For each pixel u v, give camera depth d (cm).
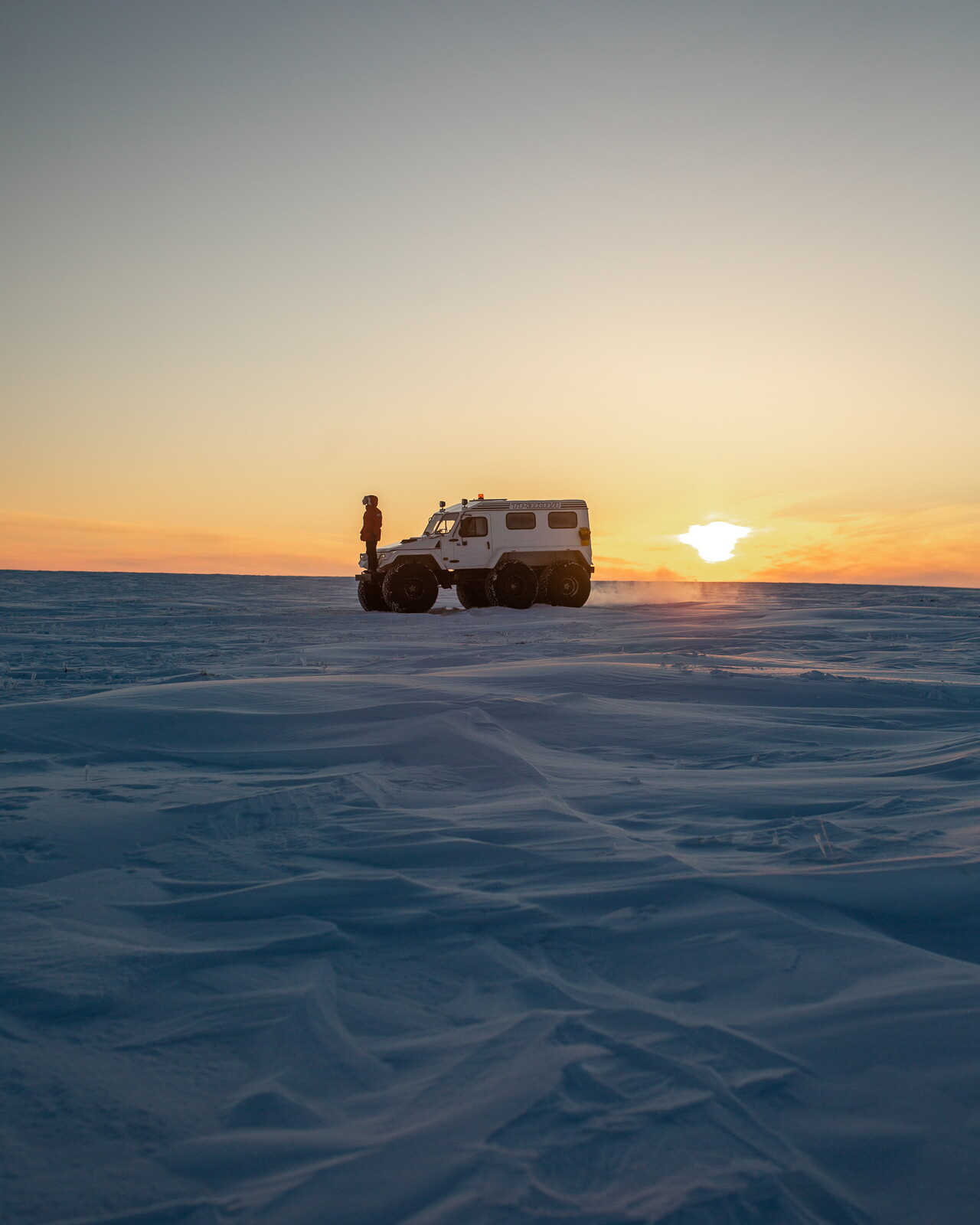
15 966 261
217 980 254
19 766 536
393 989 248
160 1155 173
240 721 642
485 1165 167
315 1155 172
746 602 2544
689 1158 170
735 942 272
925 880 313
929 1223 154
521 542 2294
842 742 605
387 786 486
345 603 2812
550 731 632
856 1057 205
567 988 246
